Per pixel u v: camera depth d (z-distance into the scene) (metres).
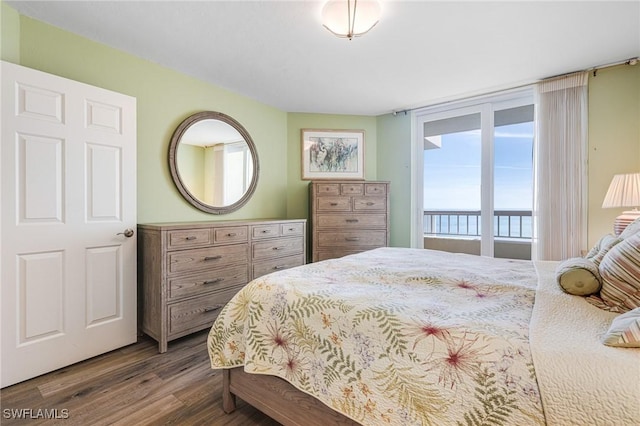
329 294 1.20
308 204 3.88
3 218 1.62
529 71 2.67
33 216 1.72
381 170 4.02
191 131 2.78
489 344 0.80
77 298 1.90
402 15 1.86
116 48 2.27
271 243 2.87
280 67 2.60
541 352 0.74
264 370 1.23
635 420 0.59
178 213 2.70
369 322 1.00
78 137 1.90
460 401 0.78
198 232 2.29
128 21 1.93
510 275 1.49
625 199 2.19
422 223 3.77
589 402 0.64
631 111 2.51
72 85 1.87
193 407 1.49
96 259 2.00
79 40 2.09
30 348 1.71
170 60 2.48
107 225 2.05
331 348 1.05
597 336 0.80
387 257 2.02
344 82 2.93
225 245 2.47
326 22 1.85
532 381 0.70
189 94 2.78
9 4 1.76
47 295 1.78
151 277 2.17
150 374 1.78
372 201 3.50
